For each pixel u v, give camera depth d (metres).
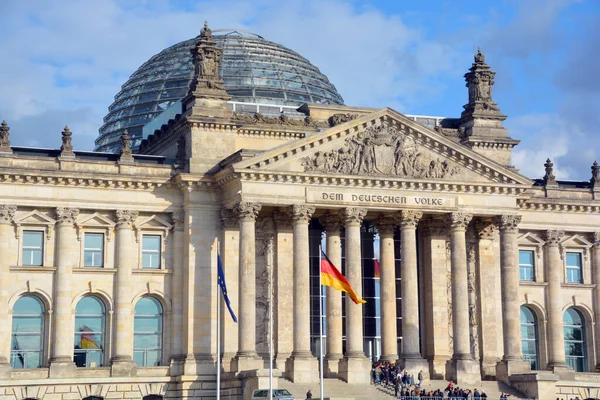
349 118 137.88
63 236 127.12
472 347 139.75
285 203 127.31
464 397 121.00
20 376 122.69
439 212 133.75
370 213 135.12
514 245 136.25
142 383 126.62
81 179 127.81
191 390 126.62
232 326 129.62
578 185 156.00
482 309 140.62
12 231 126.12
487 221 140.25
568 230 149.62
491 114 148.12
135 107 178.12
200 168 131.88
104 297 129.12
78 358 127.94
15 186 125.88
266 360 130.75
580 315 151.50
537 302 147.12
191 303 128.88
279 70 174.50
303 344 125.31
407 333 130.38
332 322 132.00
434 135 133.25
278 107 146.75
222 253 130.62
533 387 127.81
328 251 134.00
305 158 128.62
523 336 147.38
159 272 130.75
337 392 121.44
